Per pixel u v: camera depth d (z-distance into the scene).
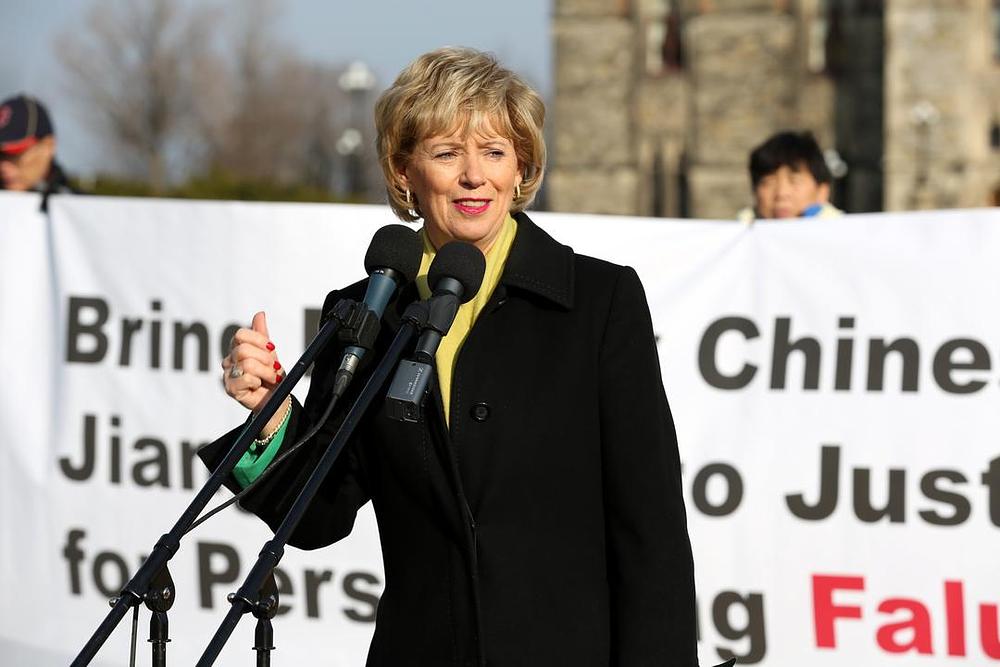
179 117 85.06
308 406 3.58
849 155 57.28
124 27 83.25
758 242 6.04
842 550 5.87
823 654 5.88
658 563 3.30
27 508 6.66
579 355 3.38
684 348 6.08
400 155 3.52
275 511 3.51
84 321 6.64
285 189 46.38
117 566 6.57
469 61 3.48
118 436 6.59
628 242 6.15
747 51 58.12
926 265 5.84
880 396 5.86
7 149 8.08
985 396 5.77
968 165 53.84
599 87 60.03
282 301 6.45
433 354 3.29
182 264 6.55
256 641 3.27
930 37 53.91
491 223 3.48
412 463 3.37
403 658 3.37
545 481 3.34
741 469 5.98
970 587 5.75
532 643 3.27
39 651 6.62
